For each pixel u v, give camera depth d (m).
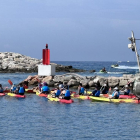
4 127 27.25
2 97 43.78
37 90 49.44
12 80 73.19
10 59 111.44
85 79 57.44
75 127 27.45
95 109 35.25
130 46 46.56
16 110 34.50
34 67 105.44
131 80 54.31
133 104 38.69
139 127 27.67
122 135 25.33
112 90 54.06
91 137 24.75
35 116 31.45
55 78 59.34
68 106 36.91
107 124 28.59
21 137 24.56
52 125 28.05
